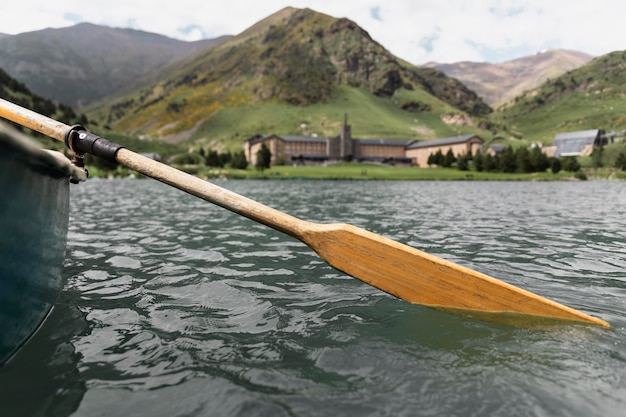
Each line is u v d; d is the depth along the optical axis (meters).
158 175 3.96
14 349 2.95
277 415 2.32
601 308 4.19
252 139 190.00
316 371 2.83
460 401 2.44
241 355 3.08
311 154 178.88
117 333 3.45
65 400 2.44
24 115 3.91
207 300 4.39
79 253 6.92
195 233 9.34
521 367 2.85
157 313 3.96
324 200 23.62
